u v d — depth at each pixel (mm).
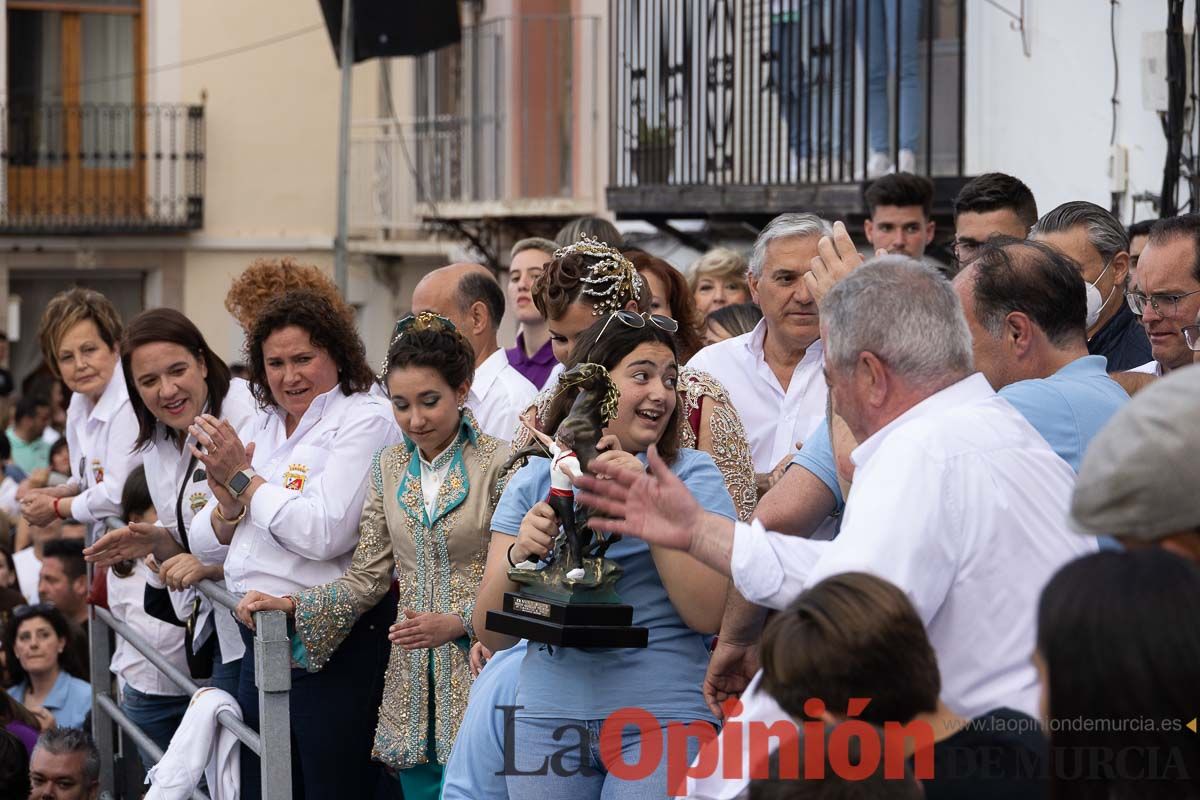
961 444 2787
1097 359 3318
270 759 3906
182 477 5027
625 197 10062
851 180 8219
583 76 12828
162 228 16859
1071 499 2572
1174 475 2213
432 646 3980
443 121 15234
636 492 2939
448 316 5133
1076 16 6918
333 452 4422
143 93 17125
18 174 16969
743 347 4645
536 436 3273
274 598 4219
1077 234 4438
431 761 4160
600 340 3318
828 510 3375
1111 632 1924
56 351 5797
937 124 8305
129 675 5484
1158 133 6277
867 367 2904
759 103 8977
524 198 13203
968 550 2754
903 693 2307
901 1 8109
